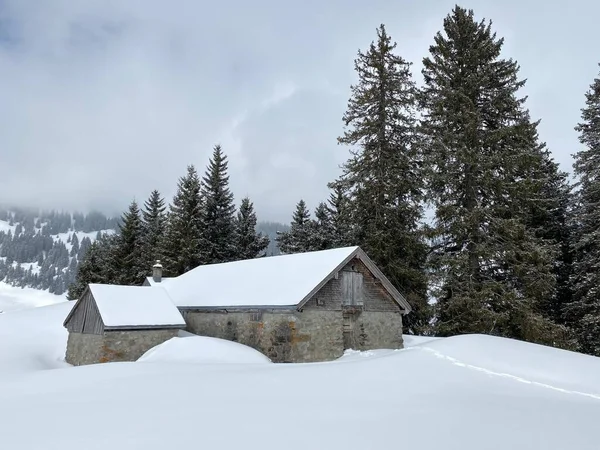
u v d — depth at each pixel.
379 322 20.83
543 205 28.73
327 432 6.02
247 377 10.48
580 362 11.37
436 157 24.08
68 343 21.17
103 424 6.54
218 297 21.59
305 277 19.27
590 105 26.44
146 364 12.96
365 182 27.23
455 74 24.59
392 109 28.19
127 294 20.83
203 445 5.46
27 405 8.20
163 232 50.12
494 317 21.17
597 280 23.38
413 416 7.02
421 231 24.36
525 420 7.02
